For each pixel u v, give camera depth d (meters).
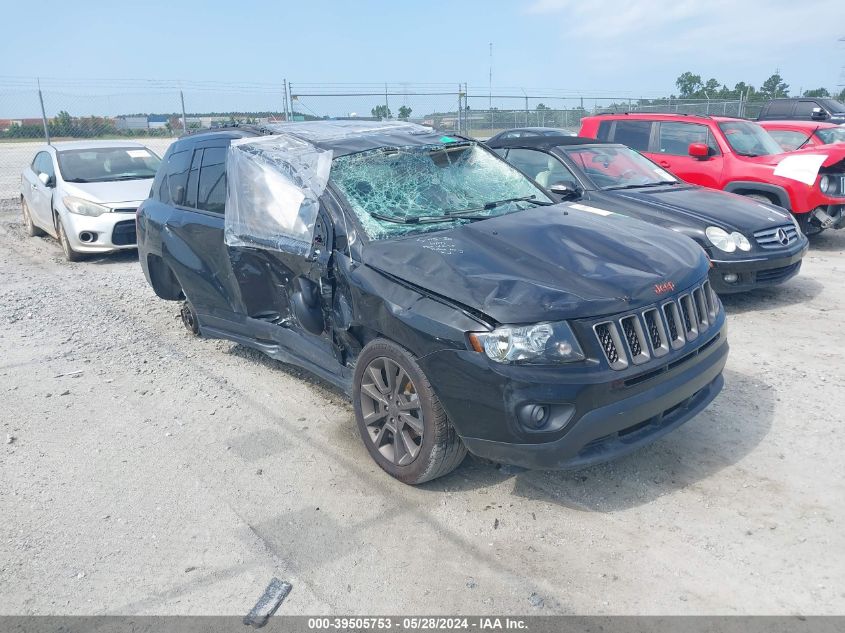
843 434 4.09
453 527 3.37
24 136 18.03
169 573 3.12
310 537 3.34
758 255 6.38
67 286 8.64
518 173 4.95
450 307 3.30
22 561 3.25
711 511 3.39
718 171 9.26
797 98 18.08
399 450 3.71
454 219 4.14
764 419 4.32
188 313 6.41
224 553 3.24
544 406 3.10
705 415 4.41
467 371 3.19
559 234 3.85
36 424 4.70
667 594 2.84
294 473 3.94
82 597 2.99
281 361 5.41
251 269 4.76
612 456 3.21
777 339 5.81
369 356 3.77
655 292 3.36
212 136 5.52
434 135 5.01
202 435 4.46
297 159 4.36
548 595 2.87
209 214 5.20
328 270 3.98
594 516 3.40
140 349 6.18
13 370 5.72
